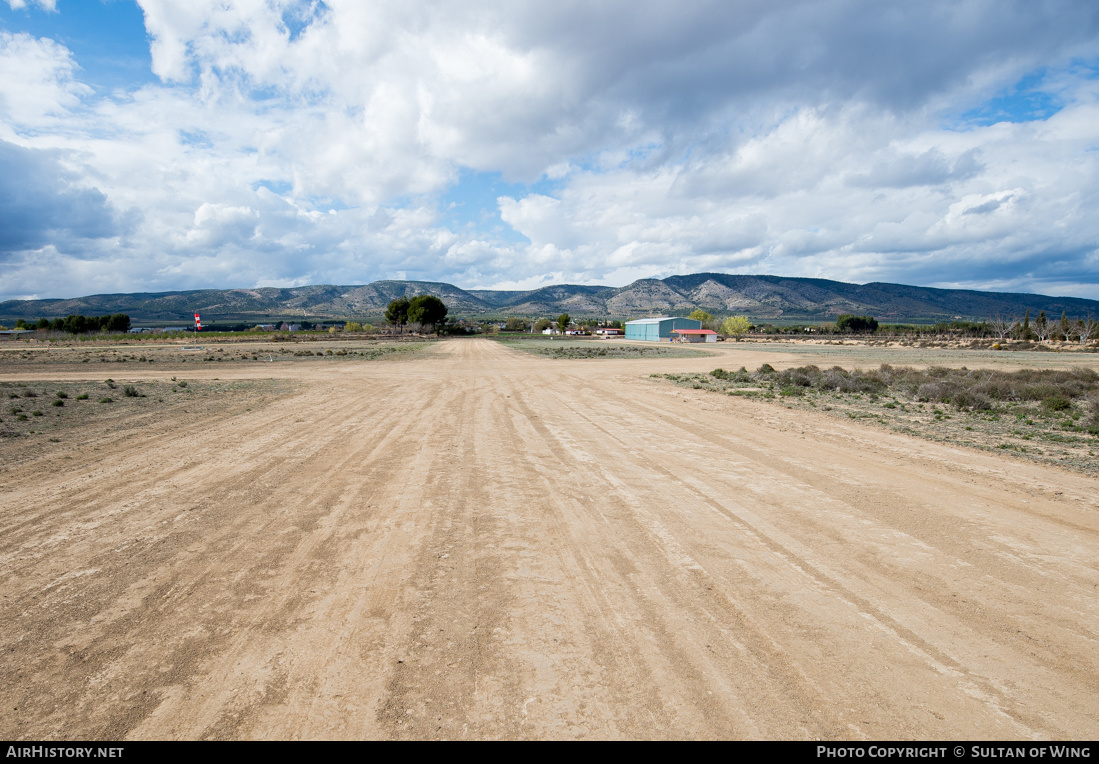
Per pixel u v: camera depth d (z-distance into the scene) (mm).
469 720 3221
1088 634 4195
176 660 3850
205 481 8438
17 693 3498
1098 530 6426
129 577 5152
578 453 10516
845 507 7250
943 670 3736
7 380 24375
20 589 4914
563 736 3072
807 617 4434
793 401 18609
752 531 6367
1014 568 5383
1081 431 13094
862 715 3277
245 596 4781
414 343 72875
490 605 4625
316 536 6199
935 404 17922
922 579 5141
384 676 3656
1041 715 3279
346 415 15023
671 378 27188
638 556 5652
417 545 5941
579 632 4195
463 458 10055
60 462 9617
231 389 21109
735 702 3393
